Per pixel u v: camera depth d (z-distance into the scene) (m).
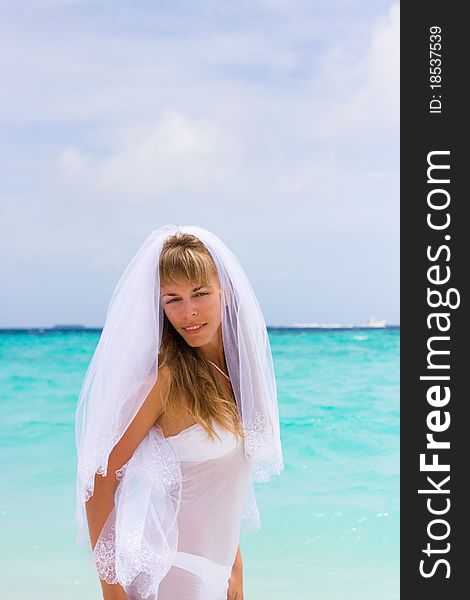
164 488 2.93
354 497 8.18
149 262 2.93
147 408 2.87
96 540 2.85
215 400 2.92
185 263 2.88
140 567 2.82
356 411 12.86
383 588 6.11
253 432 2.99
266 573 6.34
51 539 7.07
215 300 2.94
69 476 9.29
